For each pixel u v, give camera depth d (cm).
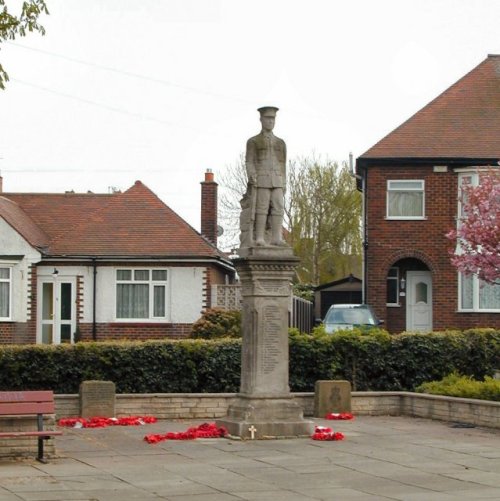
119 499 1286
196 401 2348
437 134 4075
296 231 6425
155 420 2266
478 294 3931
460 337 2612
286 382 1941
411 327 4059
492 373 2600
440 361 2584
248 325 1947
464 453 1723
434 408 2295
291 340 2548
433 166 4000
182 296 4041
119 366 2461
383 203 4019
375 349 2567
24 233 4000
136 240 4072
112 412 2272
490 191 3291
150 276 4047
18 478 1452
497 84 4297
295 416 1930
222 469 1546
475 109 4188
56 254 4000
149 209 4231
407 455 1700
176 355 2484
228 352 2506
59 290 4022
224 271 4491
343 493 1334
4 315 3984
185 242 4069
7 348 2423
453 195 3984
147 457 1681
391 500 1277
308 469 1547
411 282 4081
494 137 4050
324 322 3569
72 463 1609
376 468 1556
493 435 1988
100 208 4272
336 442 1869
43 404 1659
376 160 4012
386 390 2575
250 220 1948
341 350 2559
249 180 1948
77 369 2441
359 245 6438
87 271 4028
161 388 2477
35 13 1838
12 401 1644
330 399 2342
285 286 1950
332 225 6425
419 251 3991
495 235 3228
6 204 4247
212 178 4709
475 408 2158
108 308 4025
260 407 1916
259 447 1798
